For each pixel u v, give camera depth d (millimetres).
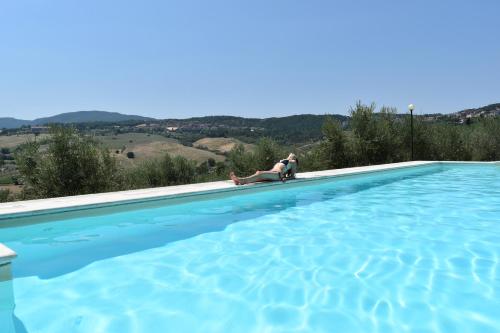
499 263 4402
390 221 6605
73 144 11094
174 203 7641
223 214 7180
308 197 9094
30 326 3018
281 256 4758
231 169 18766
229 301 3492
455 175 13750
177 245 5219
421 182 11875
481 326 3000
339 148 19000
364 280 3963
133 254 4832
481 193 9633
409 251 4898
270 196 9180
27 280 3975
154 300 3508
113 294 3643
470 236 5566
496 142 20344
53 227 5977
